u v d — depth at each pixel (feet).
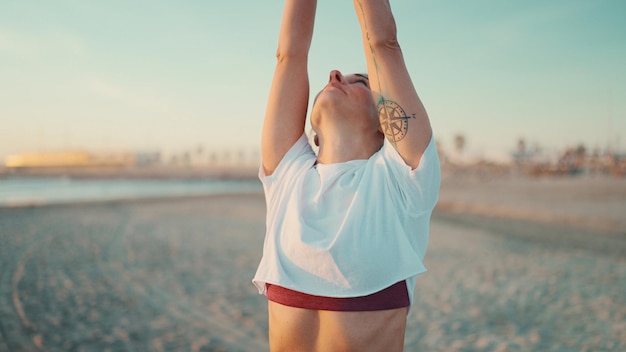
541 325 18.61
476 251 36.76
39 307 20.24
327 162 4.33
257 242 41.19
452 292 23.89
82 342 16.26
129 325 18.15
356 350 3.71
